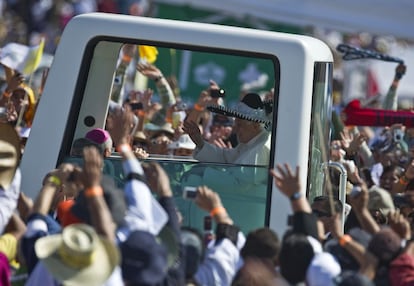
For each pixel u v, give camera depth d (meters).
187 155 26.08
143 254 15.05
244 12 43.75
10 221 16.55
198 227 18.09
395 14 45.59
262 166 18.23
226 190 18.34
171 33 18.19
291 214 17.75
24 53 26.73
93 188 15.30
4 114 24.47
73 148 18.44
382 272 16.56
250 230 18.06
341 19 44.59
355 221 19.39
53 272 14.79
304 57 17.91
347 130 29.80
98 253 14.83
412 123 29.42
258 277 15.83
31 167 18.23
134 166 16.16
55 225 16.78
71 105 18.30
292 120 17.83
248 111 21.12
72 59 18.34
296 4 43.91
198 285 16.45
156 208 15.95
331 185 19.84
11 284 17.11
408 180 26.28
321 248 16.83
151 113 29.03
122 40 18.28
